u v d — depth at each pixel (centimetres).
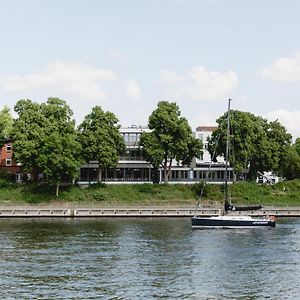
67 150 12456
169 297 4775
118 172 14762
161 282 5291
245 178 15288
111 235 8431
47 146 12362
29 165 12700
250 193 13375
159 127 13475
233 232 8956
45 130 12875
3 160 14388
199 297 4791
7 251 6875
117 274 5609
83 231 8919
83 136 13112
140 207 11938
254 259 6469
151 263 6188
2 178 13638
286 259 6475
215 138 14125
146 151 13350
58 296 4769
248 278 5484
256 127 14125
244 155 13675
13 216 11369
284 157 14650
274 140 14612
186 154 13775
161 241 7831
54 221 10619
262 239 8119
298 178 15250
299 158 15075
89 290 4969
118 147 13538
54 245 7375
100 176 13512
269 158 14062
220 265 6106
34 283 5203
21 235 8356
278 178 16700
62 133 13162
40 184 13012
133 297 4762
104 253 6788
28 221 10588
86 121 13362
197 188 13412
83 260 6319
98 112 13312
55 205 12056
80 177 14538
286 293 4944
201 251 7006
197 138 14912
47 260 6300
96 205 12106
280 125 14788
